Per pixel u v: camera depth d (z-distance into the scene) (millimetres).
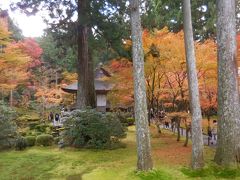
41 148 14766
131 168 9734
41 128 20016
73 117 14742
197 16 21047
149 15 16234
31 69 33438
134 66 9055
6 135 14703
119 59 15852
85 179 9188
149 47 13750
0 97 31250
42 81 32250
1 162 11906
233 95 9344
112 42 15734
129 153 13078
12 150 14383
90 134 14422
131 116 27641
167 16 19281
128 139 17000
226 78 9359
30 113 29719
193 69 9195
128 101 18953
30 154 13305
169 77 14797
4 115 15117
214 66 12172
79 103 16750
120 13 15609
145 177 8656
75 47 18500
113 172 9672
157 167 9727
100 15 14922
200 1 21078
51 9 15625
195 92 9180
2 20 22516
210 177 8664
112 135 14539
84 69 16875
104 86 26719
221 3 9477
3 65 22219
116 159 11930
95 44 16219
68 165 11234
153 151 12781
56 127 18938
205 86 13125
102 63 26906
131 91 16953
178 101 15555
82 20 14883
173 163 10328
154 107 18594
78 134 14523
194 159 9172
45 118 26625
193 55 9227
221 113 9453
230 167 9023
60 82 35969
